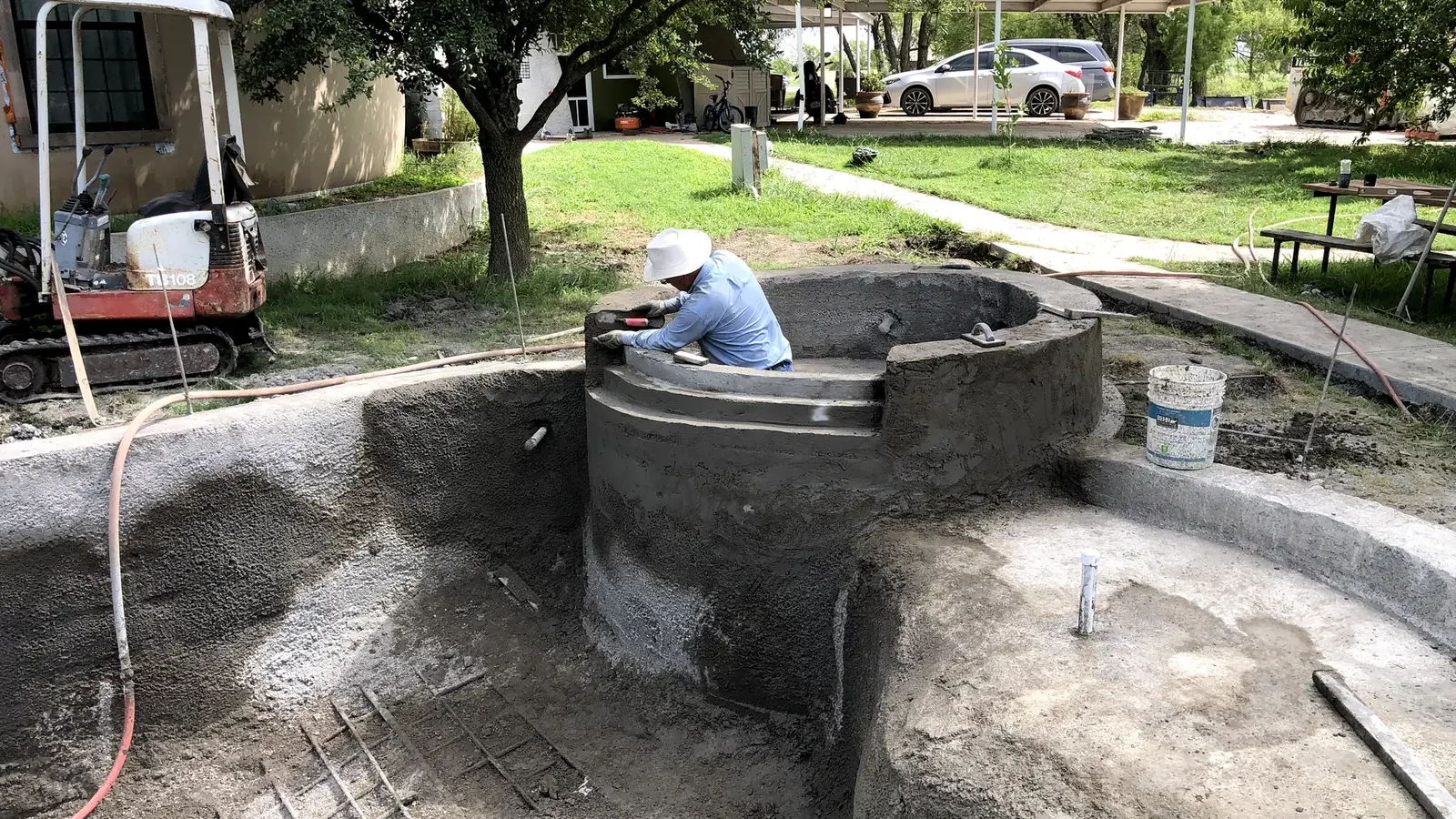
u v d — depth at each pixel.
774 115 28.39
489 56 8.94
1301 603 3.76
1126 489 4.65
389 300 9.66
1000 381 4.69
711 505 4.94
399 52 8.72
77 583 4.92
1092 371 5.17
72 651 4.97
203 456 5.12
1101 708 3.18
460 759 5.12
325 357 7.84
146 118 10.91
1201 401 4.38
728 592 5.01
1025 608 3.82
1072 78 25.23
